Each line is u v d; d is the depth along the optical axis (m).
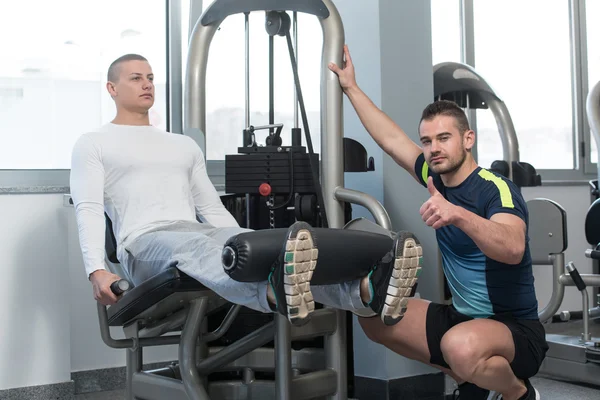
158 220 2.38
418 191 3.08
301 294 1.70
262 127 2.57
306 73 3.73
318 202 2.44
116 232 2.40
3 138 3.08
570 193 4.86
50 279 2.90
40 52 3.15
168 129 3.46
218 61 3.58
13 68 3.10
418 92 3.12
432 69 3.19
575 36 5.00
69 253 3.09
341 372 2.45
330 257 1.78
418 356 2.34
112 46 3.32
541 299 4.69
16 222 2.86
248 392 2.55
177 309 2.35
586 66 5.03
